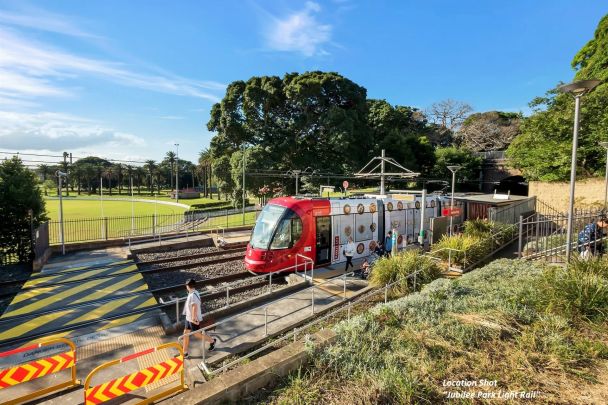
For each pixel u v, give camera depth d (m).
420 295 8.62
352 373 5.53
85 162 120.06
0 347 9.10
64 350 8.73
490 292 8.50
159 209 52.28
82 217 39.62
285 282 14.73
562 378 5.21
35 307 11.88
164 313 10.64
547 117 29.58
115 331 9.86
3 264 18.17
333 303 10.85
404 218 19.84
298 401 4.84
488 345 6.21
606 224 11.63
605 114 26.05
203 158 86.38
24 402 6.42
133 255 19.48
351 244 17.05
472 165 52.31
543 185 30.88
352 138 40.22
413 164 47.06
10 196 18.53
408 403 4.74
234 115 42.50
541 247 13.04
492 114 65.00
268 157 39.88
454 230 20.80
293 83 40.44
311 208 15.48
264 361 5.51
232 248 22.09
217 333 9.18
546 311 7.08
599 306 6.87
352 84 43.59
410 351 6.01
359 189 47.22
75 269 16.64
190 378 7.06
